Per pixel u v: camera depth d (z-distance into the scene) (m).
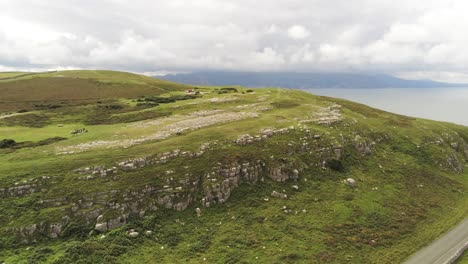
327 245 39.25
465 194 60.50
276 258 36.09
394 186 57.78
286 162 54.69
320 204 48.34
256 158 53.00
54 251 34.06
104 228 37.69
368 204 49.88
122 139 56.81
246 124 65.81
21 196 39.66
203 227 40.91
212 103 92.69
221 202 45.56
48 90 127.19
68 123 75.88
